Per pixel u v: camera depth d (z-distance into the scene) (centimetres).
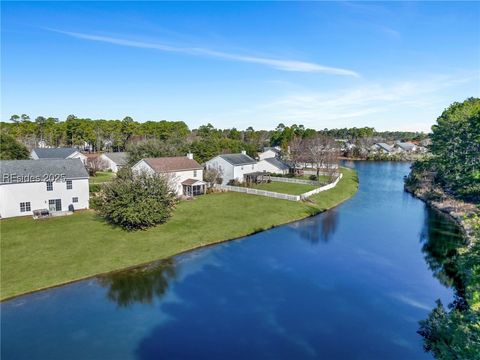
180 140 8400
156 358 1698
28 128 11800
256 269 2817
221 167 6412
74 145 12019
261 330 1955
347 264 2941
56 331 1922
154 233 3447
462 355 1272
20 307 2172
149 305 2223
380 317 2108
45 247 2980
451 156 5800
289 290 2456
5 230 3347
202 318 2075
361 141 15225
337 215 4638
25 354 1719
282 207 4691
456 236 3719
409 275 2728
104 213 3625
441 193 5588
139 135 12638
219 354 1734
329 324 2025
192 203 4741
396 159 13462
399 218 4484
